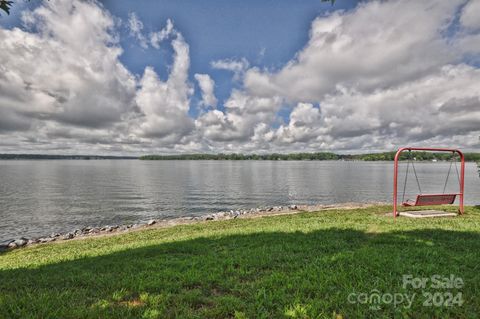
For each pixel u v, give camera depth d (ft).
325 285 13.85
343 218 36.81
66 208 89.10
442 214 36.37
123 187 152.46
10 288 15.69
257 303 12.23
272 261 18.12
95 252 26.04
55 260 23.50
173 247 24.08
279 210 59.62
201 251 22.26
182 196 116.78
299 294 12.89
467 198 98.32
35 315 11.60
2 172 303.27
